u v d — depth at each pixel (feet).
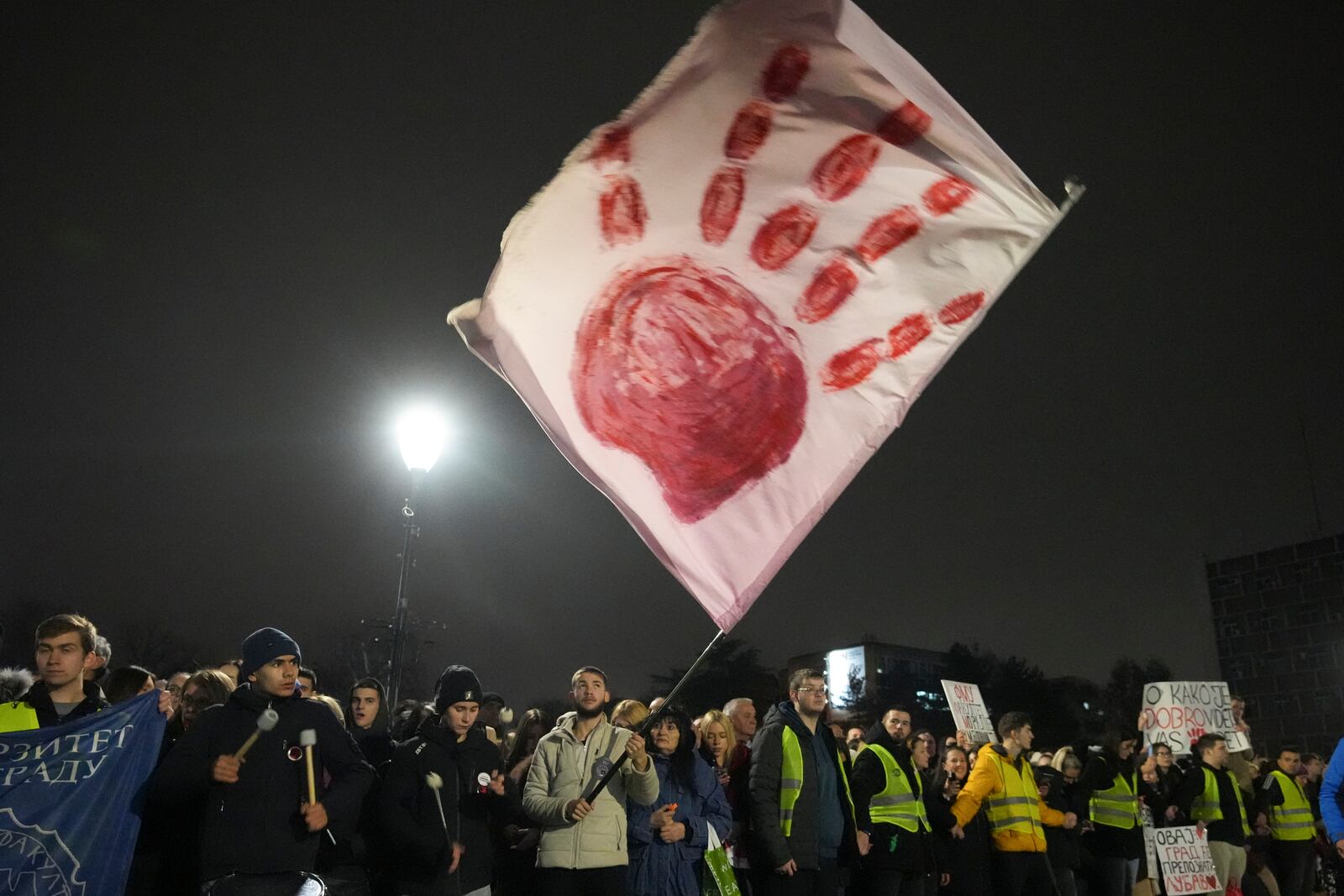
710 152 14.26
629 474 14.60
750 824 23.93
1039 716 135.03
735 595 14.62
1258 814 44.80
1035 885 32.37
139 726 17.62
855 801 26.63
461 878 22.18
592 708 22.80
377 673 79.10
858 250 14.89
